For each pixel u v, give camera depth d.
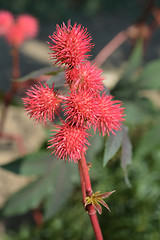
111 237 0.90
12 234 1.09
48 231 1.01
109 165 0.95
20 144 1.01
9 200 0.80
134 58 0.86
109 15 3.67
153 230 0.86
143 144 0.90
